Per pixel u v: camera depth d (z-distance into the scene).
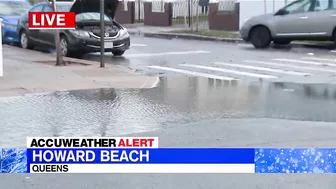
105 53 16.53
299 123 7.49
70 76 11.27
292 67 13.37
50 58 14.23
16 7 18.69
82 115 7.99
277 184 5.05
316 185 5.04
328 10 17.44
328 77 11.71
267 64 13.97
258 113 8.13
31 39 16.50
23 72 11.57
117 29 15.30
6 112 8.09
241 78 11.66
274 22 18.11
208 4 25.77
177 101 9.08
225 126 7.32
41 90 9.80
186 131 7.04
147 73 12.43
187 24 27.73
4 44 18.05
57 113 8.09
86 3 15.06
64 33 14.98
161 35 23.56
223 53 16.67
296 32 17.89
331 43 18.72
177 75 12.14
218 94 9.73
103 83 10.66
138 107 8.59
